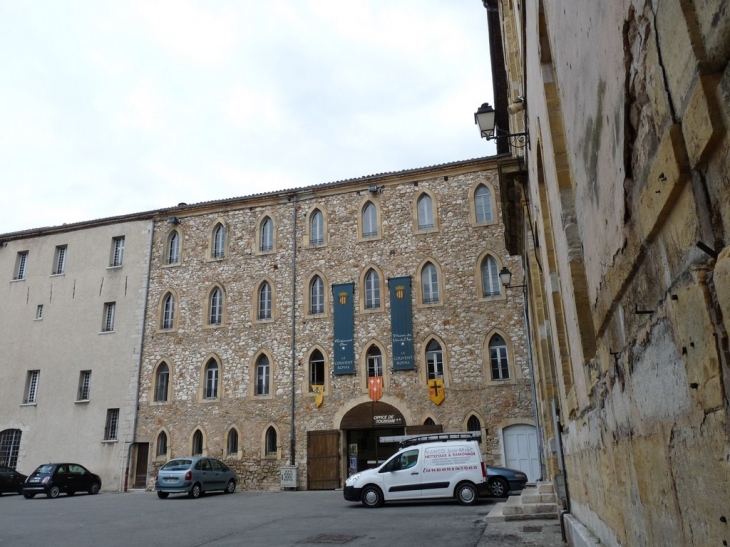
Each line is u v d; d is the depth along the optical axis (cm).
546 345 1186
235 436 2688
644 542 294
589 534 564
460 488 1653
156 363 2894
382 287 2673
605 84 271
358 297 2689
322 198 2903
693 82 159
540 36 559
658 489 247
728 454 155
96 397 2947
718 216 154
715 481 169
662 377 222
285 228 2916
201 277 2967
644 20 199
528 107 878
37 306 3241
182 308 2947
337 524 1291
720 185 152
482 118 1222
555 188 555
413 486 1670
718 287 149
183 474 2214
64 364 3072
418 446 1727
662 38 181
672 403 211
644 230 225
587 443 525
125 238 3183
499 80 2045
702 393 173
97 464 2820
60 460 2898
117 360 2967
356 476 1717
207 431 2714
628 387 298
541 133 656
